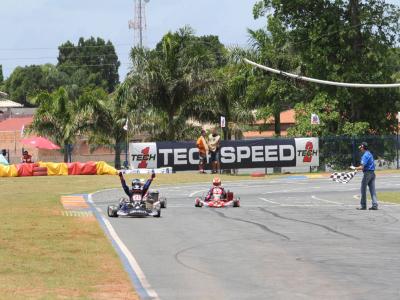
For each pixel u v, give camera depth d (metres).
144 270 21.91
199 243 27.95
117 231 31.53
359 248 26.62
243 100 96.25
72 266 22.03
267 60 95.75
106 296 17.86
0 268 21.50
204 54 91.25
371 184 42.69
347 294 18.45
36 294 17.89
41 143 90.56
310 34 93.88
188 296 18.25
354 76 93.19
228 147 83.94
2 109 179.50
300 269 22.16
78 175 76.38
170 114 91.31
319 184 67.75
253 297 18.12
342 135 91.56
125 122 97.62
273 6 98.12
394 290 18.95
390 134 99.88
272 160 85.56
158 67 89.81
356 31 94.50
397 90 97.00
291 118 143.75
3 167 74.44
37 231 30.25
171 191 59.66
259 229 32.62
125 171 79.38
